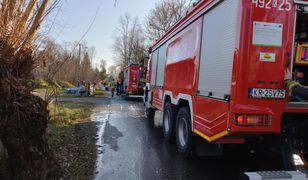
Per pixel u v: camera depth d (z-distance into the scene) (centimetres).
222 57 452
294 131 437
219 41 468
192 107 590
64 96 2755
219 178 528
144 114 1473
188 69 631
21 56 370
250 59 400
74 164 582
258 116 405
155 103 1052
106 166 588
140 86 2589
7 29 350
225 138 459
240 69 400
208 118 496
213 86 480
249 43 400
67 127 977
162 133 952
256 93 402
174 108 781
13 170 365
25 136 354
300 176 369
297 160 426
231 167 591
